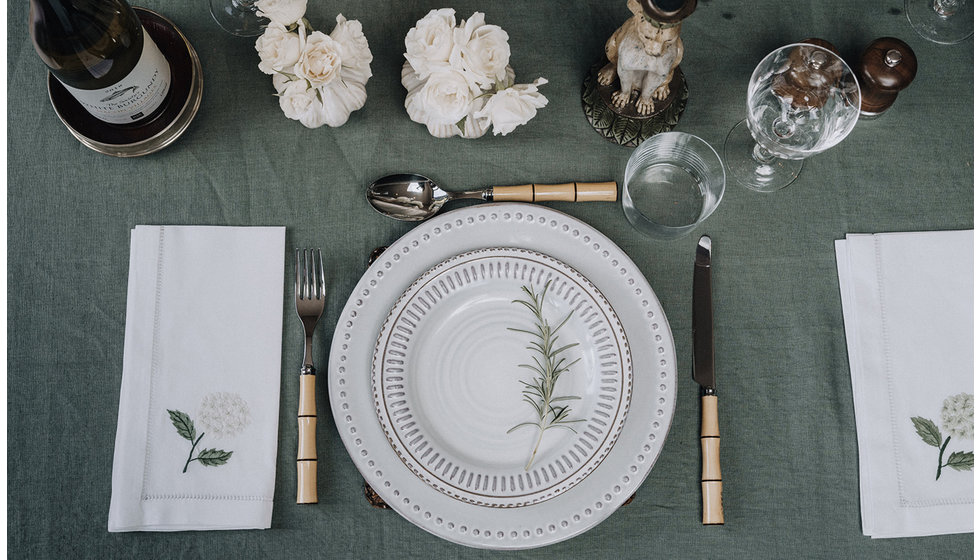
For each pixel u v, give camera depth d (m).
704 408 0.83
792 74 0.85
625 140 0.89
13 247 0.85
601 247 0.84
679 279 0.88
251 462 0.82
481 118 0.79
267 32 0.73
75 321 0.84
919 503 0.83
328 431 0.83
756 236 0.89
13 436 0.82
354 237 0.87
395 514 0.82
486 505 0.77
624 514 0.83
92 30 0.67
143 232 0.85
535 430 0.82
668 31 0.70
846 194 0.90
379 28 0.91
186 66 0.85
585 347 0.83
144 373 0.83
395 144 0.89
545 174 0.89
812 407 0.86
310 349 0.83
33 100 0.87
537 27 0.92
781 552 0.83
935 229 0.89
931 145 0.91
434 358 0.83
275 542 0.82
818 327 0.87
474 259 0.82
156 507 0.80
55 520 0.81
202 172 0.88
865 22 0.92
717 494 0.81
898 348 0.86
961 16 0.92
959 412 0.84
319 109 0.80
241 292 0.85
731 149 0.91
